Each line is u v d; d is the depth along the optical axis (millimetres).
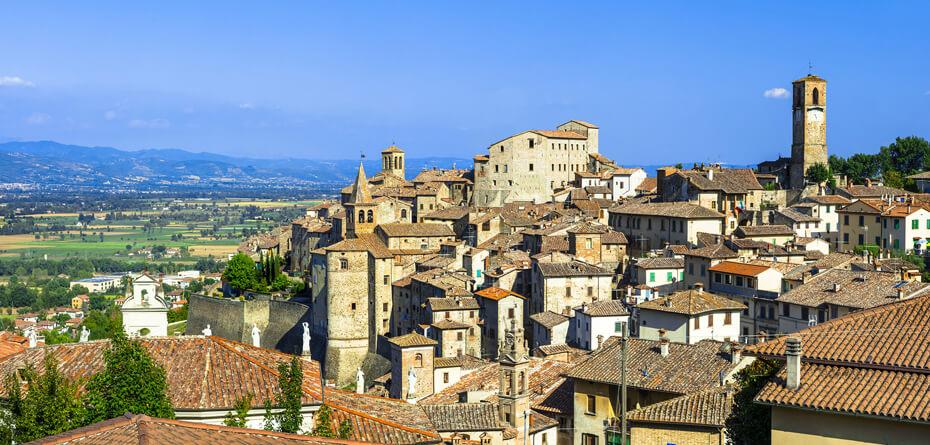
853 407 52625
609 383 99500
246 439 47938
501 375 94375
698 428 77312
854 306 128500
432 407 95562
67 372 66875
